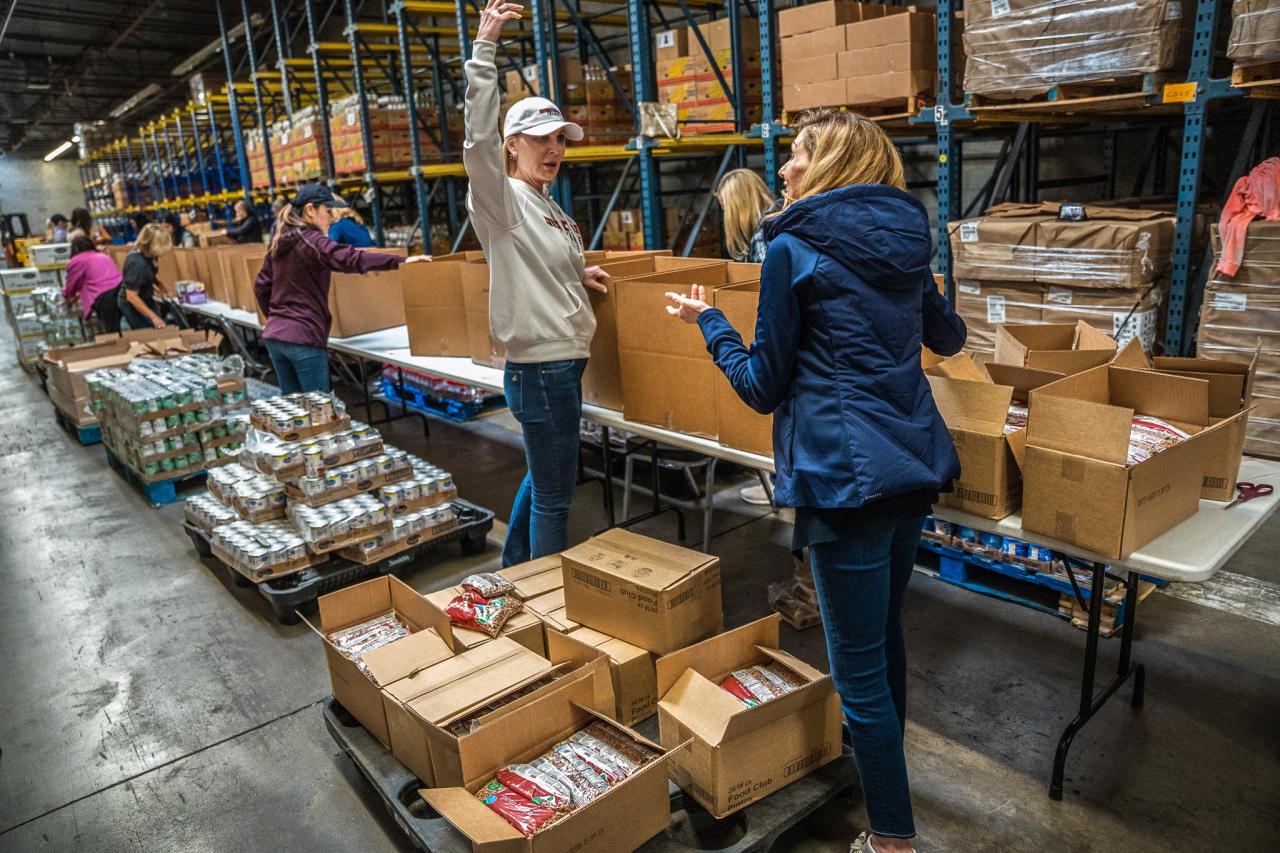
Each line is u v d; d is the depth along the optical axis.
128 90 20.80
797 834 1.84
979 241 3.38
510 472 4.38
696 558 2.13
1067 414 1.56
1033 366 1.96
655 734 2.02
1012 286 3.34
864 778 1.55
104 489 4.55
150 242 6.11
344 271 3.64
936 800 1.90
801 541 1.48
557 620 2.23
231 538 3.02
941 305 1.66
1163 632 2.49
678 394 2.36
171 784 2.16
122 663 2.75
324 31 11.16
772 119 4.51
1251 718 2.10
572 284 2.44
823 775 1.82
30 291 8.12
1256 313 2.74
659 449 3.78
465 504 3.49
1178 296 3.02
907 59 3.72
